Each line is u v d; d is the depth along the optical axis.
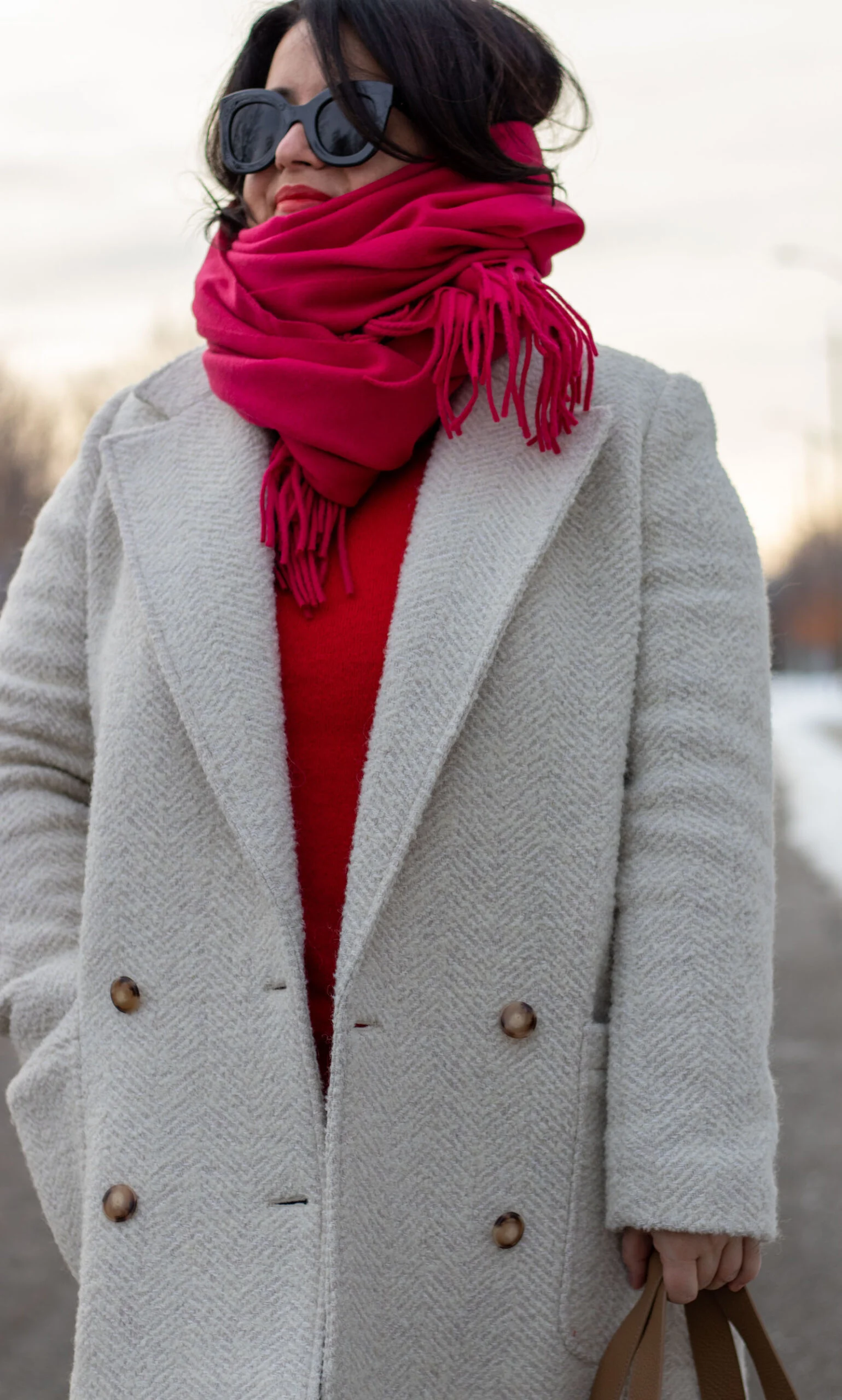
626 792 1.71
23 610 1.95
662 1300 1.59
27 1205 4.12
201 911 1.67
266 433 1.84
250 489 1.80
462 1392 1.61
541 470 1.75
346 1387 1.55
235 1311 1.59
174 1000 1.66
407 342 1.81
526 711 1.66
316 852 1.71
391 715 1.64
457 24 1.85
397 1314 1.60
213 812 1.69
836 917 8.80
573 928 1.65
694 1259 1.58
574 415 1.75
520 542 1.70
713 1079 1.58
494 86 1.87
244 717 1.67
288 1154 1.61
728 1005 1.61
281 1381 1.55
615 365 1.87
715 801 1.67
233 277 1.90
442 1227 1.61
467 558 1.70
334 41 1.82
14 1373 3.12
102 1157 1.65
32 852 1.85
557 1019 1.64
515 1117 1.63
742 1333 1.63
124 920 1.69
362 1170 1.59
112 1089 1.66
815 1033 5.86
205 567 1.74
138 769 1.71
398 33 1.81
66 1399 3.01
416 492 1.79
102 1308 1.62
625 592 1.73
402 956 1.63
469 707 1.63
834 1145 4.49
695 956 1.62
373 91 1.82
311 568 1.75
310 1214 1.59
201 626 1.71
